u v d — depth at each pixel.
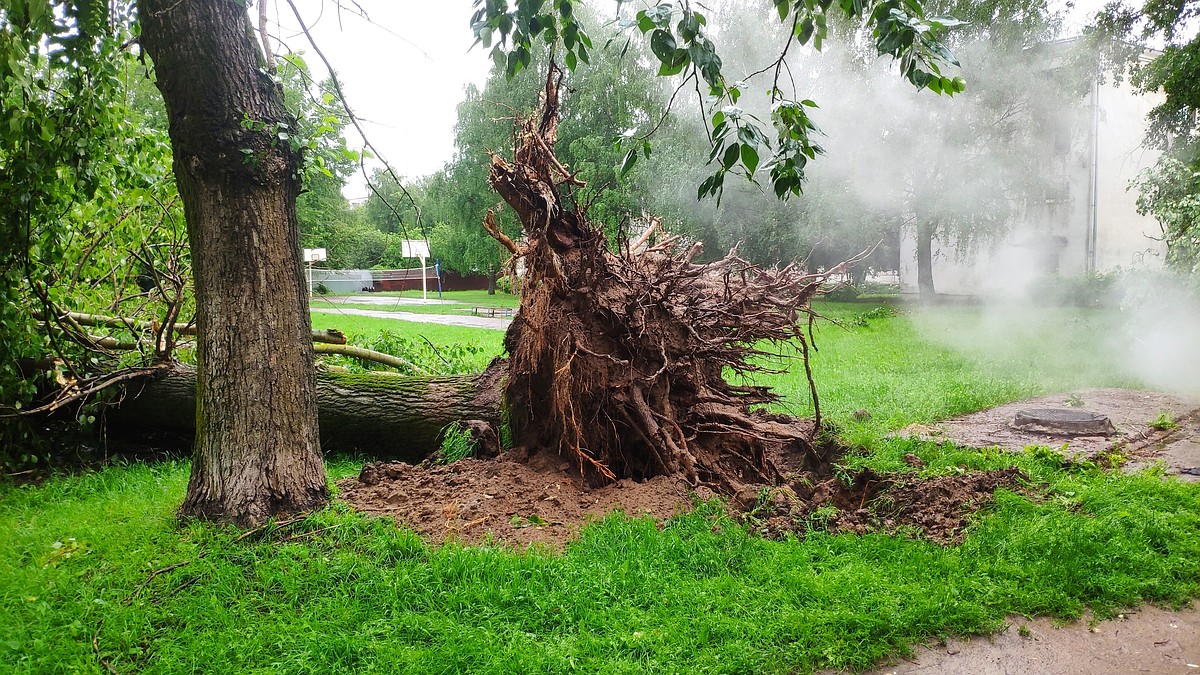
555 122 4.86
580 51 3.27
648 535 4.04
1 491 5.55
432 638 3.14
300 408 4.38
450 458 5.41
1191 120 17.39
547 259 4.77
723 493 4.84
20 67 5.15
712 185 3.13
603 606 3.40
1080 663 3.17
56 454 6.51
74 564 3.88
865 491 5.07
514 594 3.44
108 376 6.37
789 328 5.71
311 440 4.44
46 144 5.59
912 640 3.28
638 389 5.06
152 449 6.82
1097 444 6.59
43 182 5.73
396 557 3.84
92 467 6.35
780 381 9.77
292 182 4.42
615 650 3.06
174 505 4.72
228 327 4.22
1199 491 4.97
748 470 5.30
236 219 4.20
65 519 4.73
